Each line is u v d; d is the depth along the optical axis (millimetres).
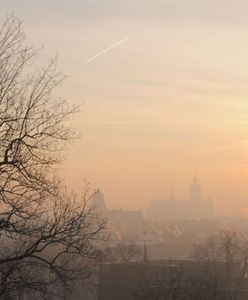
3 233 17297
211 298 35875
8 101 17781
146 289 40719
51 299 19156
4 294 16984
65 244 17422
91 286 63719
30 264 17406
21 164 17422
